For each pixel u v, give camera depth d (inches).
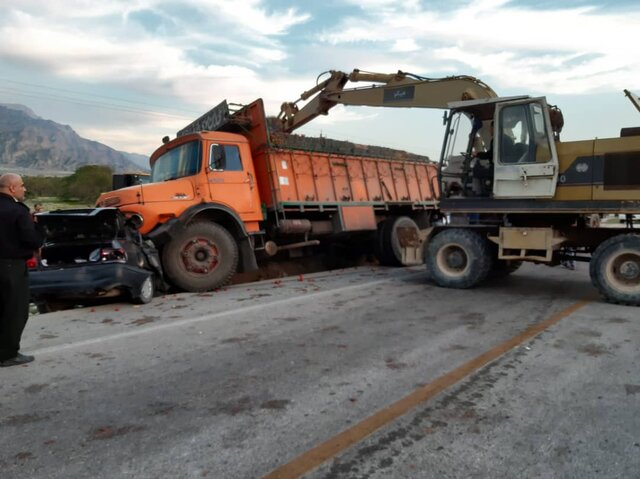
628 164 281.6
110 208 287.9
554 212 304.5
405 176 564.4
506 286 353.7
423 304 288.4
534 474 106.2
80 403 147.8
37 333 231.0
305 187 436.8
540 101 303.0
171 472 108.7
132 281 287.1
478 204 331.9
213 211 364.8
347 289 341.4
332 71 481.7
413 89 423.2
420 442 120.7
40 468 110.8
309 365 179.6
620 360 182.4
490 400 146.1
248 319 253.9
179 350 201.0
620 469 107.8
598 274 289.3
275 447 119.2
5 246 177.3
